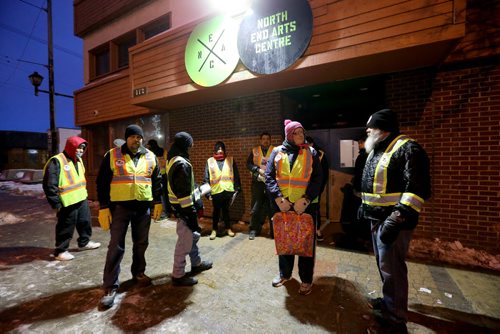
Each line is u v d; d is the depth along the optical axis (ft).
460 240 11.49
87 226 13.21
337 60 10.75
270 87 14.94
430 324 6.91
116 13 24.32
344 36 10.60
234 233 15.12
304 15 11.29
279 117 15.72
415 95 12.14
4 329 7.09
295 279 9.62
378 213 6.71
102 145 27.61
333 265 10.58
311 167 8.29
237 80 13.50
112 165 8.82
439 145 11.77
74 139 12.32
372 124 6.94
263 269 10.46
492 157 10.84
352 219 16.15
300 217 8.16
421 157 6.10
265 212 16.37
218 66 13.93
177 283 9.20
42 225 18.38
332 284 9.12
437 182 11.87
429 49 9.82
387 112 6.87
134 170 9.00
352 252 11.88
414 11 9.34
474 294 8.25
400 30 9.58
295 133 8.38
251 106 16.71
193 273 10.15
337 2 10.70
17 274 10.43
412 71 12.15
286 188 8.38
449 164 11.60
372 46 10.05
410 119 12.27
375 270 10.14
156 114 22.20
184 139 9.07
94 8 26.27
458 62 11.25
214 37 13.97
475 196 11.17
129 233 15.97
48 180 11.14
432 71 11.78
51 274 10.43
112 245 8.45
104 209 8.65
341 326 6.97
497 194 10.80
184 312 7.69
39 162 73.26
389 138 6.82
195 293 8.72
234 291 8.82
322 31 11.06
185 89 15.46
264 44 12.37
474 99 11.10
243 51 12.98
